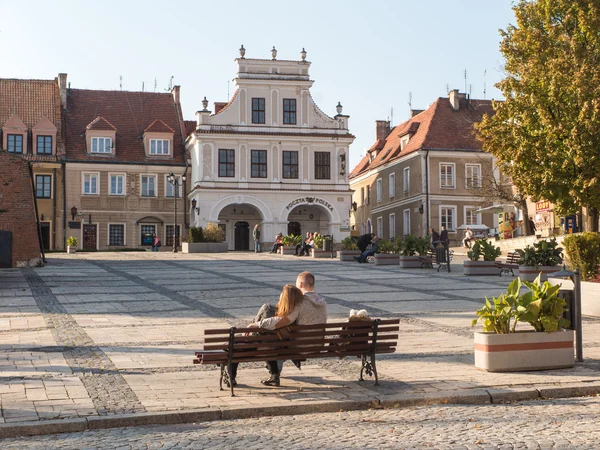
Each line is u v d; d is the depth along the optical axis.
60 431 7.77
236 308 17.83
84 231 55.66
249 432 7.66
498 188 44.59
